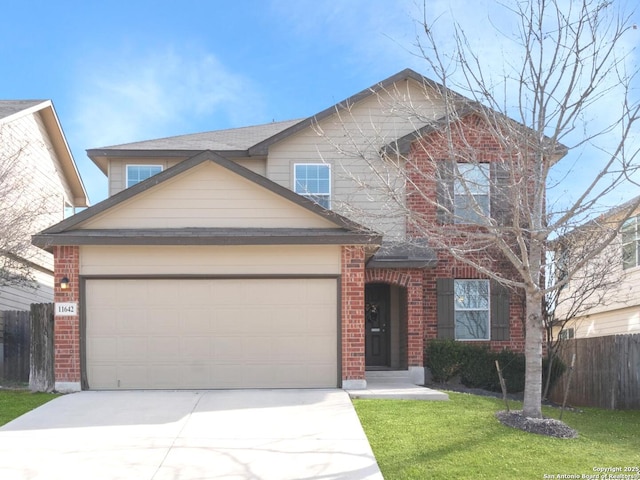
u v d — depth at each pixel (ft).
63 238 36.40
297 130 50.14
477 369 44.55
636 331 56.59
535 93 29.86
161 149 52.70
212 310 37.76
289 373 37.63
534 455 24.17
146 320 37.50
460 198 44.83
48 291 64.08
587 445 26.14
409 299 45.83
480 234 29.81
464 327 48.34
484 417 30.09
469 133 45.24
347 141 49.60
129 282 37.63
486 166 44.52
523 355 45.03
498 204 40.45
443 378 45.06
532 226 28.43
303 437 26.66
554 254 41.27
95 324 37.32
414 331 45.50
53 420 29.58
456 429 27.76
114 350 37.27
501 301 47.78
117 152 52.54
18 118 56.49
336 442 25.86
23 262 50.24
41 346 38.17
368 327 51.31
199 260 37.78
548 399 44.88
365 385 37.42
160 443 25.90
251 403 32.99
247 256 37.93
